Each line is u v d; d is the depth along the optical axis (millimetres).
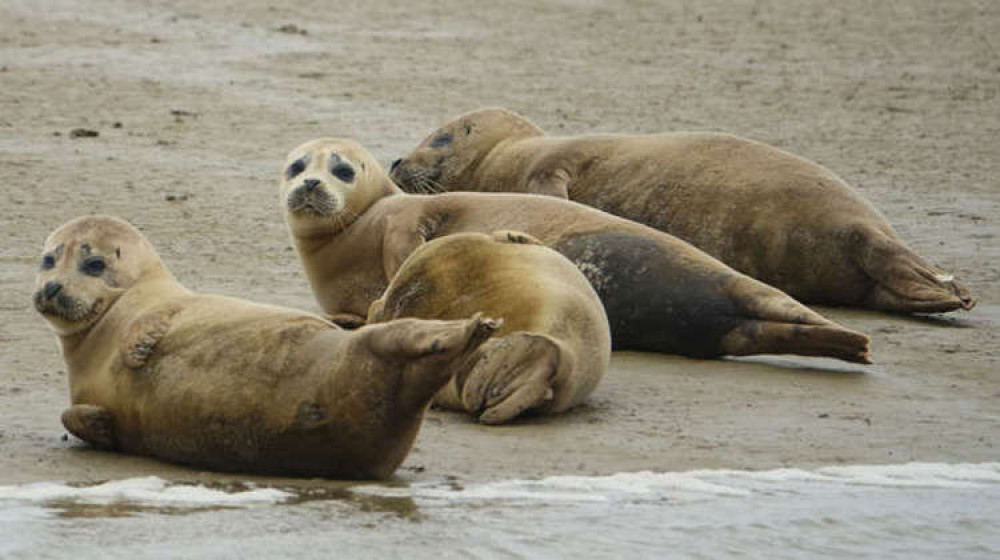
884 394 31719
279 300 39156
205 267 43031
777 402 30656
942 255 48750
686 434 27891
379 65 83438
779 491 24500
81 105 69562
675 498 23719
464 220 36312
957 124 75562
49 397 28859
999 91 83938
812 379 32875
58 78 74938
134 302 25531
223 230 48344
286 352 23188
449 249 29562
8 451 24891
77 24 88625
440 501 22609
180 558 19391
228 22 92875
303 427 22828
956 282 40719
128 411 24516
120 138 63188
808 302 41969
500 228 35750
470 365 28062
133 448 24812
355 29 93562
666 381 32188
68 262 25609
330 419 22656
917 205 57531
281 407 22938
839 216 41312
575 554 20609
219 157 60656
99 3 95000
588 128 71188
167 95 72938
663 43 94625
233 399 23281
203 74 78250
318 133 66938
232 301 24953
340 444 22828
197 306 24859
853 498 24328
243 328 23844
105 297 25547
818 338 32938
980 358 35438
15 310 36594
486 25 97312
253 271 42781
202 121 67875
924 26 101500
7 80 73875
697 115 75438
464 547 20484
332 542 20281
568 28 97812
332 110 72000
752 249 41969
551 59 88125
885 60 91625
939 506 24094
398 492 22922
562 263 29500
